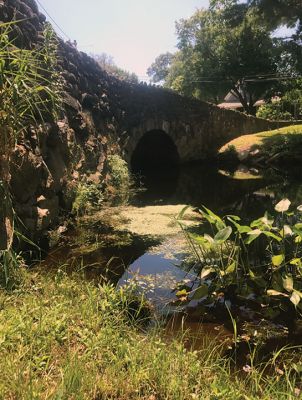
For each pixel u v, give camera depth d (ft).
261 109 97.19
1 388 5.57
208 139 54.80
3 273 9.50
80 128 24.50
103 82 34.32
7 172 9.72
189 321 10.41
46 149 17.40
